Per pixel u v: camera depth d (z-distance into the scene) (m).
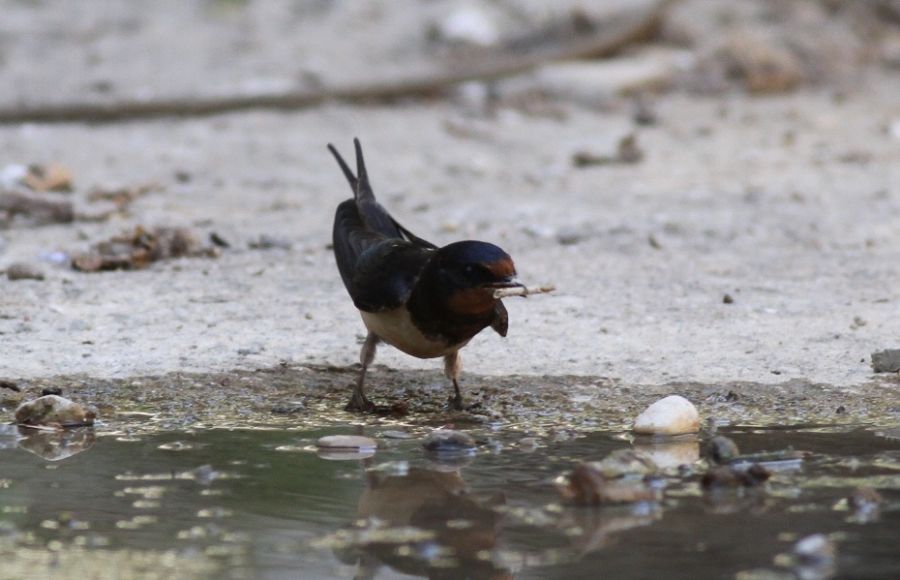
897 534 7.68
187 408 10.62
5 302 13.48
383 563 7.31
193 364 11.69
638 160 22.36
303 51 29.75
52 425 10.10
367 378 11.45
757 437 9.81
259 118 25.14
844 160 22.55
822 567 7.17
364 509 8.21
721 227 17.53
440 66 29.02
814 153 23.12
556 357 12.00
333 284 14.52
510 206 18.94
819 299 14.01
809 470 8.99
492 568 7.22
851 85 29.17
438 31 30.30
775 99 27.94
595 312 13.50
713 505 8.26
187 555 7.42
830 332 12.74
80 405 10.23
